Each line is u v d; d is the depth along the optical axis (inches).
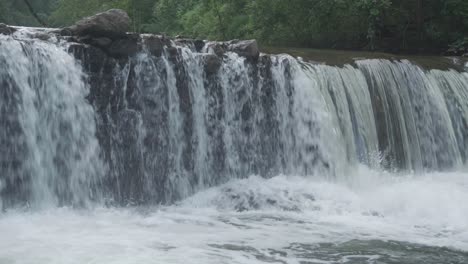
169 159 443.5
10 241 306.5
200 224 361.7
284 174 486.3
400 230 357.7
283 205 411.2
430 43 771.4
